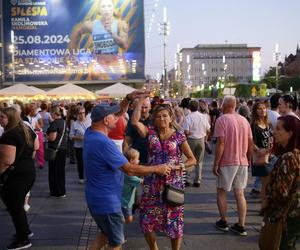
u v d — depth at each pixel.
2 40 51.97
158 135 5.30
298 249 6.06
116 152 4.54
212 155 17.53
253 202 9.08
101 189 4.52
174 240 5.23
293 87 71.69
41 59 52.03
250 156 7.05
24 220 6.26
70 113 14.55
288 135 4.31
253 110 7.94
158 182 5.22
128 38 51.62
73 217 7.99
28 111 13.58
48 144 9.70
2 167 6.02
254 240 6.55
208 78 156.88
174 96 82.06
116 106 4.73
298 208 4.19
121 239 4.65
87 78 52.06
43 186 11.27
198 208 8.53
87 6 51.59
